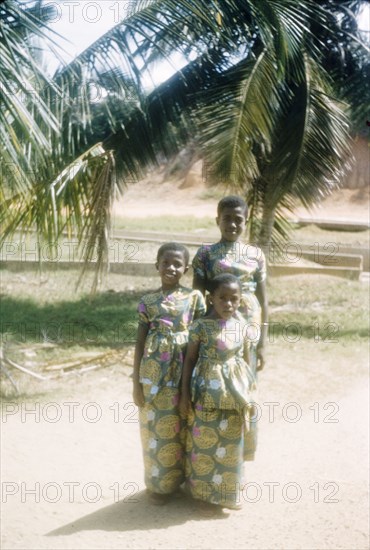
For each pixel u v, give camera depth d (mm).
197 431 4270
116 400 6695
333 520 4324
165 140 9648
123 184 9867
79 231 6500
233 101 8578
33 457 5312
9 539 4051
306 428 5887
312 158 9375
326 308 11000
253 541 4059
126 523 4266
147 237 16266
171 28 6543
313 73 9211
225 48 8562
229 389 4219
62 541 4035
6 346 8367
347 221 18703
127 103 8062
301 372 7531
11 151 4762
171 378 4344
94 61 6203
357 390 6918
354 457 5301
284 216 11031
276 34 7934
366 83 9961
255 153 9930
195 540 4066
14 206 6262
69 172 6020
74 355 8133
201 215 24344
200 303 4445
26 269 12875
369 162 25734
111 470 5109
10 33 4836
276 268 13039
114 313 10328
